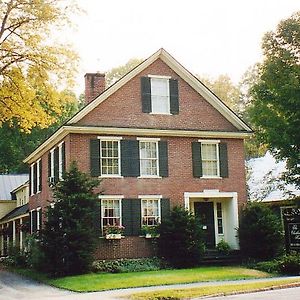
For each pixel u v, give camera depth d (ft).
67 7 81.87
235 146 99.76
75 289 65.62
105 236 87.76
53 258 79.25
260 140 92.58
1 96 85.56
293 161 86.74
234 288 58.65
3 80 85.10
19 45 83.05
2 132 190.49
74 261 78.54
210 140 97.81
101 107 92.07
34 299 58.13
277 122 87.15
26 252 103.19
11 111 86.79
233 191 97.71
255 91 90.89
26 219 132.36
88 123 90.58
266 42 89.20
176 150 95.45
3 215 157.48
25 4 80.02
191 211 93.09
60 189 81.25
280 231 92.22
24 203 146.20
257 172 127.75
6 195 163.02
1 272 96.53
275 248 91.35
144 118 94.38
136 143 93.09
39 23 82.12
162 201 92.68
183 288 59.82
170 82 97.35
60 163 95.45
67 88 86.12
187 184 94.94
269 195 114.21
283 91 85.30
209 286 60.85
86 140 90.02
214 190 96.37
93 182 82.74
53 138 97.81
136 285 66.85
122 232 88.94
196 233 87.81
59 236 78.54
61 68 84.84
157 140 94.43
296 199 93.25
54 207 80.79
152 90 96.12
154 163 94.12
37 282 77.36
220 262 91.35
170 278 71.51
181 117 96.99
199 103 98.78
